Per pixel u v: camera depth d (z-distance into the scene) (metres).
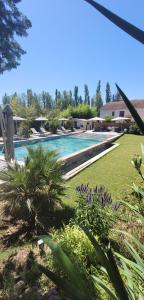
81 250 2.93
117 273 0.64
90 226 3.41
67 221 4.29
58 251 0.72
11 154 8.62
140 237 2.72
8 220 4.39
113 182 7.16
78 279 0.70
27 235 3.88
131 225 3.11
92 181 7.31
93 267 2.70
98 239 3.18
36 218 3.98
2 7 4.95
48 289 2.73
